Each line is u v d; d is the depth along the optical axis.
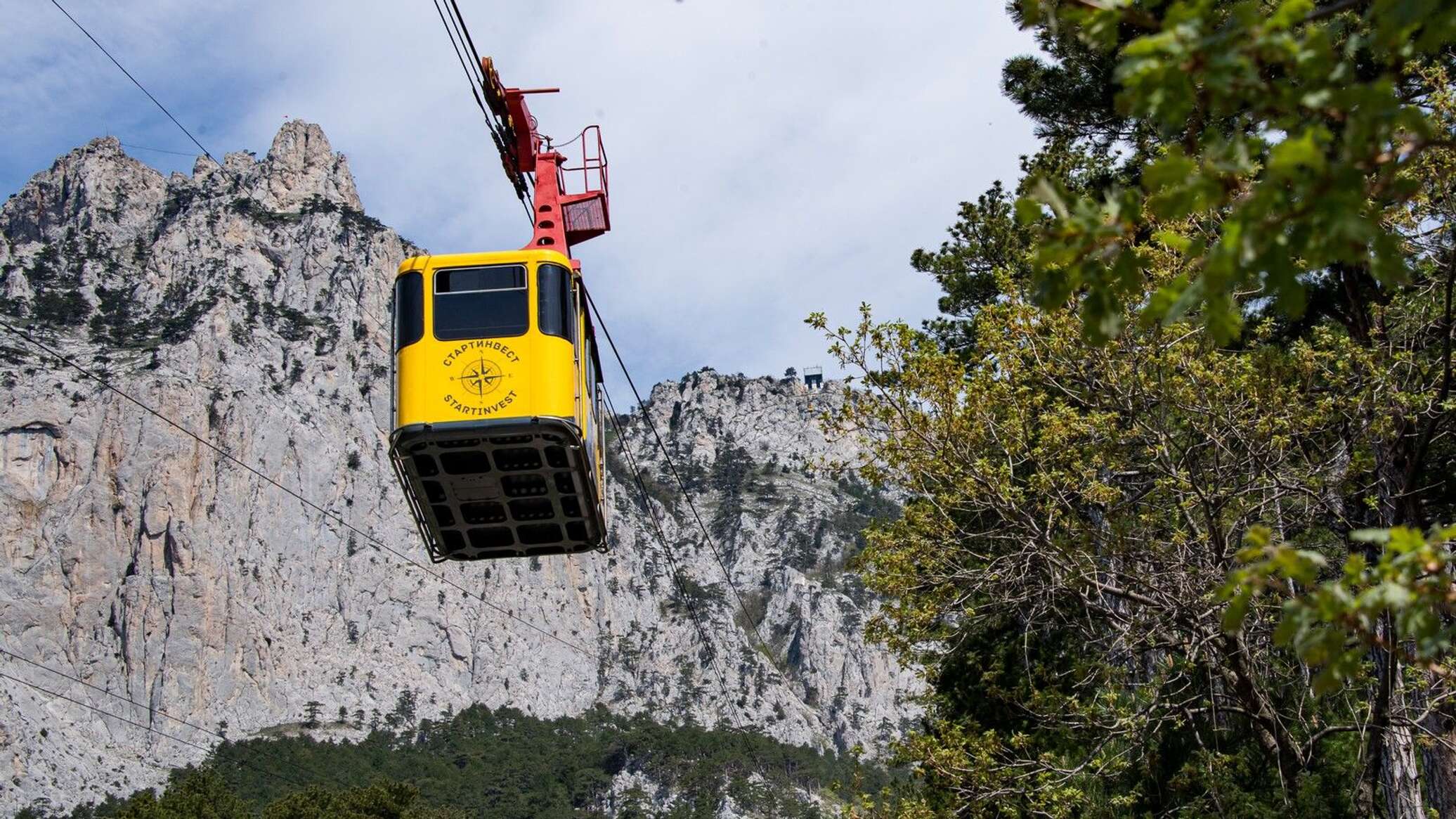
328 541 178.38
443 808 82.50
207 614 159.12
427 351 18.61
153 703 151.12
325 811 71.38
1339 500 17.81
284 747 152.38
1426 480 19.22
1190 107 4.58
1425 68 15.77
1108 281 4.84
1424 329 16.62
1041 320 17.70
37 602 152.62
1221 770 19.31
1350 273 18.94
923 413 17.95
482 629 185.38
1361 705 17.16
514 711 178.00
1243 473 17.98
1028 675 20.12
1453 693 14.46
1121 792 20.41
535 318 18.73
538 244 21.95
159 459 165.00
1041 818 18.23
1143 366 17.23
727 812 141.38
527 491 19.22
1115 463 17.91
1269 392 17.03
